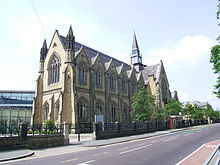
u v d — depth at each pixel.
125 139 26.25
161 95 67.25
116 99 53.22
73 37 42.16
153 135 32.06
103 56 58.12
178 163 10.90
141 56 83.94
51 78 43.88
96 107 45.09
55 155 14.86
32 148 18.67
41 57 46.50
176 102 62.03
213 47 19.56
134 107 47.28
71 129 36.44
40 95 44.06
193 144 19.45
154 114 50.66
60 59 42.41
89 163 11.28
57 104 40.09
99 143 21.95
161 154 13.95
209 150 15.65
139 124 38.62
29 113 57.19
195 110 86.06
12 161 12.70
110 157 13.12
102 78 49.38
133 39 83.88
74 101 37.75
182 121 61.16
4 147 16.86
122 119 53.28
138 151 15.56
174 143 20.50
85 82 43.47
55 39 44.78
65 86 38.66
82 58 43.81
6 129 18.02
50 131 21.73
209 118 98.81
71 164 11.17
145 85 68.56
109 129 29.77
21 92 65.12
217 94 21.33
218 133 31.92
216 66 19.75
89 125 41.47
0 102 61.53
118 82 54.81
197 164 10.61
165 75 75.56
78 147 19.73
